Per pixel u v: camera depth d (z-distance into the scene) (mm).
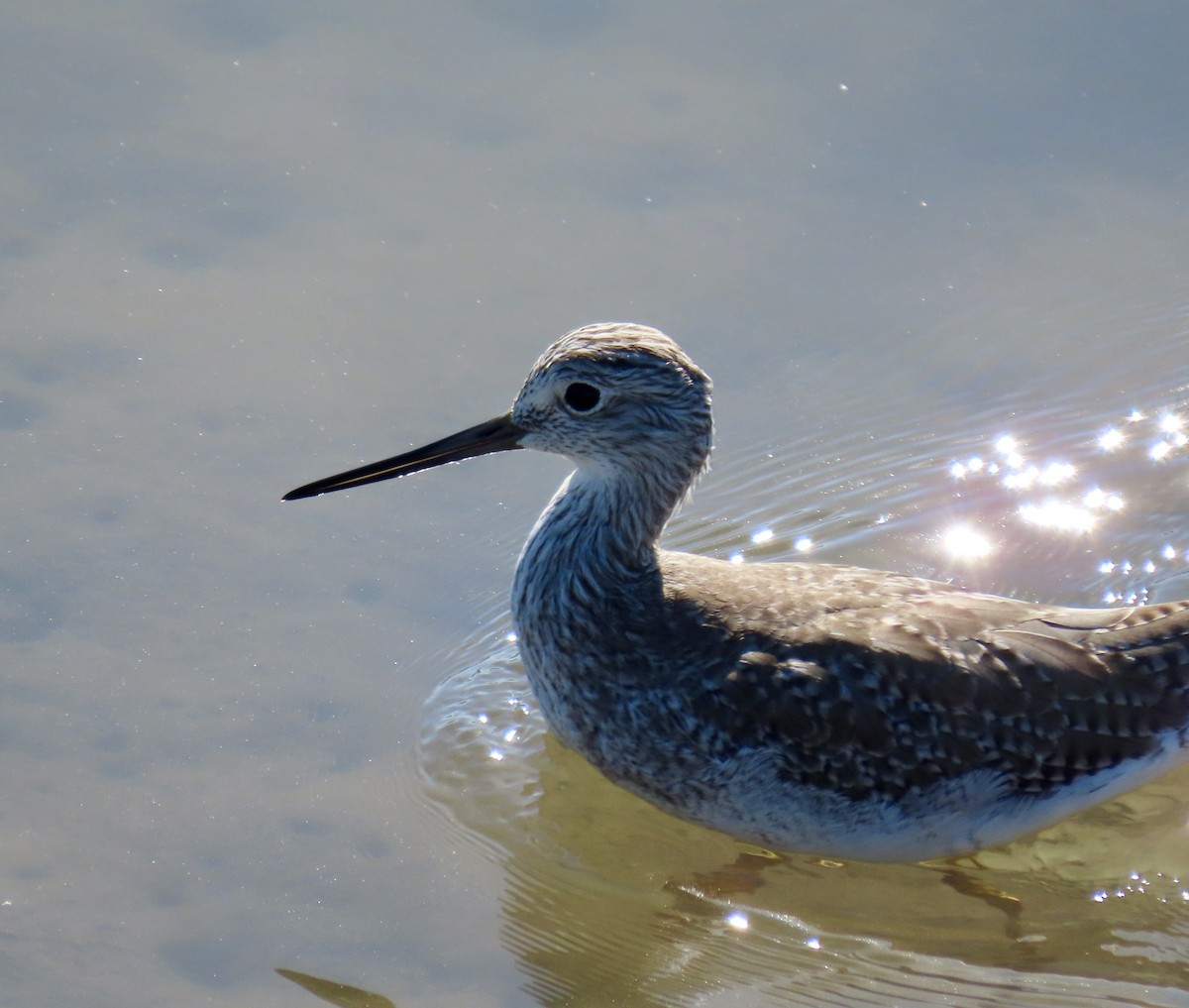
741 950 10867
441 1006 10125
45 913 10508
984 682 11062
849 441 15562
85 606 12898
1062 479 15062
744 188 17609
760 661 11109
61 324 15547
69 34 19234
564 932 10859
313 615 13141
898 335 16359
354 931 10625
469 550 14016
